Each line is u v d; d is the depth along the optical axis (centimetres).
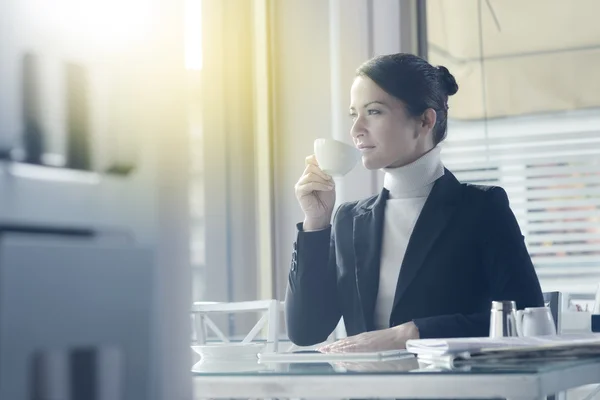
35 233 59
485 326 193
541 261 435
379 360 147
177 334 68
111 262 62
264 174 419
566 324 325
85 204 62
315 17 420
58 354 60
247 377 126
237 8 416
